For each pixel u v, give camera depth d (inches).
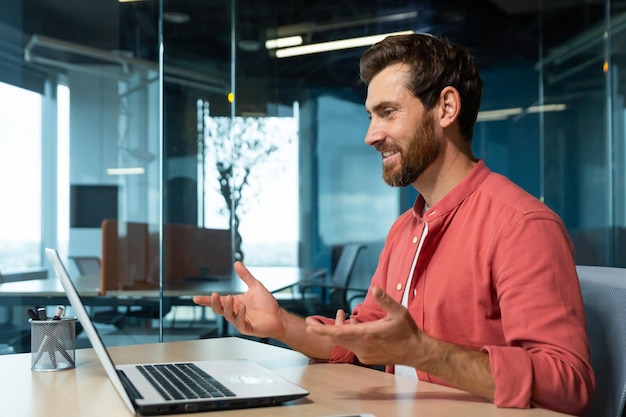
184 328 140.3
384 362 33.2
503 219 40.4
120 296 143.0
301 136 299.7
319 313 234.7
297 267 292.4
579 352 35.2
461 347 33.5
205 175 204.5
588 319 42.4
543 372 33.2
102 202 264.4
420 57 43.9
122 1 266.7
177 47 221.8
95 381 37.3
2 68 253.6
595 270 44.6
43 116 261.4
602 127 228.5
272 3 296.7
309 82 301.0
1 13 259.4
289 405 32.3
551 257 37.8
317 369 41.3
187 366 39.3
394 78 44.3
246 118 296.0
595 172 231.0
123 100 269.3
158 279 151.9
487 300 40.9
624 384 39.2
